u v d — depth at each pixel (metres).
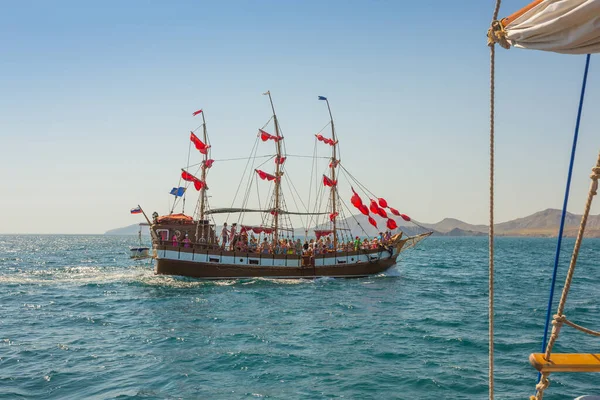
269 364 19.77
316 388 16.83
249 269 49.72
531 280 54.59
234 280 49.28
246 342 23.69
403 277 56.22
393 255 56.28
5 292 42.97
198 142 52.44
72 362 20.14
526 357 20.59
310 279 51.09
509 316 30.33
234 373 18.61
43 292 43.00
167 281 48.56
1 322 28.98
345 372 18.62
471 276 60.06
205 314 31.75
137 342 23.80
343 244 54.03
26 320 29.67
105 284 48.25
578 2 5.82
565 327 26.69
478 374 18.20
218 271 49.03
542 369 6.65
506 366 19.25
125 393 16.38
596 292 42.97
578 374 17.86
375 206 56.25
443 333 25.45
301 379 17.83
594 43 6.08
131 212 49.47
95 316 31.05
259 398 15.91
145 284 47.16
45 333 25.97
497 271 68.00
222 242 49.62
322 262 51.56
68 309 33.81
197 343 23.52
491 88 7.30
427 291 43.72
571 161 7.14
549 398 15.59
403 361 20.11
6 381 17.61
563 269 72.06
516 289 45.62
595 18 5.73
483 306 34.94
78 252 128.62
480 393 16.23
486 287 47.22
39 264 80.06
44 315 31.42
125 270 67.25
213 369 19.14
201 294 41.09
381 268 55.12
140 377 18.16
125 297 39.59
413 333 25.50
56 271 65.56
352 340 23.97
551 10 6.12
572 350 21.59
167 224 49.69
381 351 21.73
